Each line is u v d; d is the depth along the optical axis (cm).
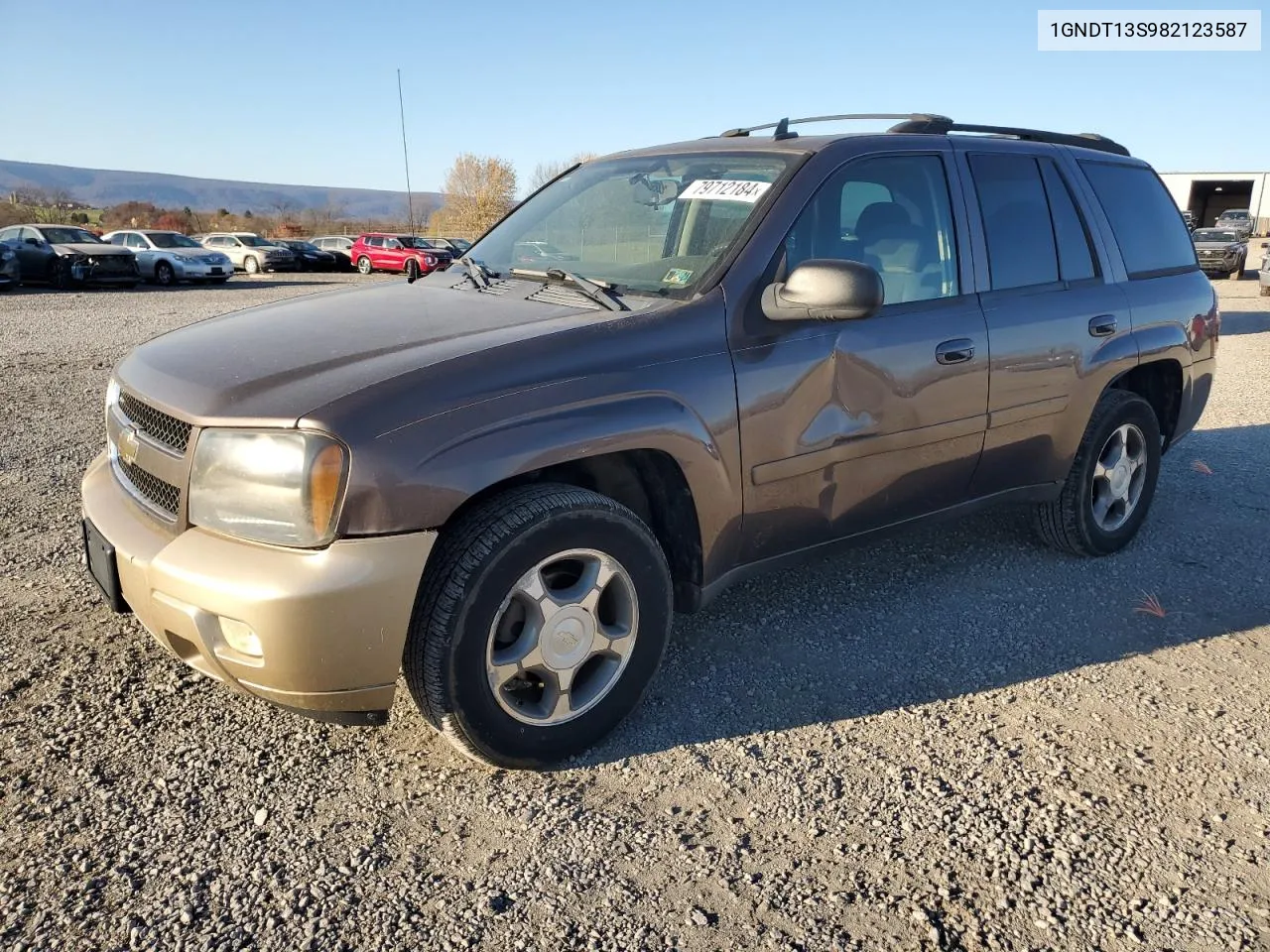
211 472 240
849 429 322
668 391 277
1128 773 275
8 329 1259
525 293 322
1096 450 416
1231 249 2483
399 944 206
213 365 269
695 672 330
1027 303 377
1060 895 226
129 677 315
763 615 376
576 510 260
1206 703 315
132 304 1736
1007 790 266
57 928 207
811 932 212
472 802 257
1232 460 620
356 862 232
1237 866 237
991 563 434
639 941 209
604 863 234
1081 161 427
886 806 258
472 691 251
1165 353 439
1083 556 441
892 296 338
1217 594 404
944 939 211
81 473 552
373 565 231
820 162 328
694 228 324
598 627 275
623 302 299
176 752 275
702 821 251
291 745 281
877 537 355
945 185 362
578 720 275
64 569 403
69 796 253
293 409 234
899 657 343
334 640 232
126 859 230
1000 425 371
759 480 303
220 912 213
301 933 208
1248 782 271
